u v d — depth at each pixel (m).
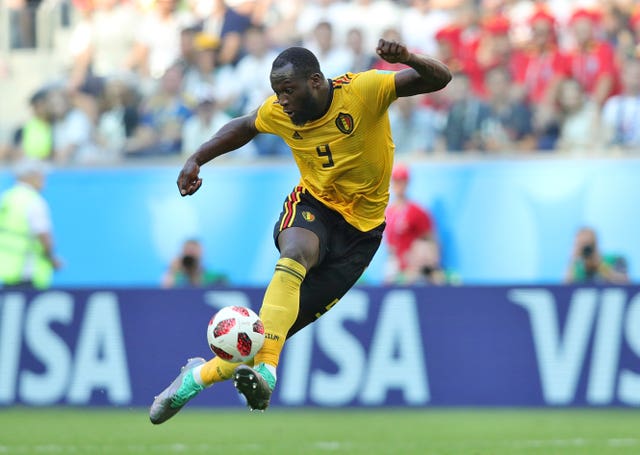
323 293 19.52
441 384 35.03
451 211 45.50
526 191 45.09
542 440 29.05
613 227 44.53
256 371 17.31
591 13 47.25
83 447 28.50
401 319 35.28
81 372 36.47
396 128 46.59
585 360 34.41
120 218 48.09
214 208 47.28
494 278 45.16
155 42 52.44
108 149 49.75
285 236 19.02
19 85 52.84
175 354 35.88
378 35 49.78
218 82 49.53
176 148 48.75
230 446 28.47
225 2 51.97
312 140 18.95
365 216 19.64
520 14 48.81
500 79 46.38
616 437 29.42
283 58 18.22
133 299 36.22
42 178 44.53
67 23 53.81
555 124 45.81
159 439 30.28
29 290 36.84
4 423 34.12
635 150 44.69
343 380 35.62
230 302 35.59
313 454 26.64
